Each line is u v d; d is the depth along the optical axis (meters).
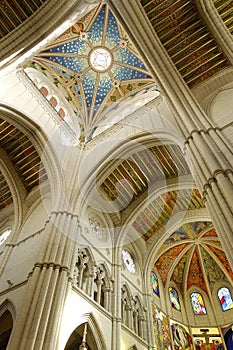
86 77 19.05
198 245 20.69
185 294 20.98
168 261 20.83
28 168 17.31
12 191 17.16
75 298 11.73
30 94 15.79
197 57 13.97
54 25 12.88
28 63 16.48
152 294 18.41
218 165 8.66
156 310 17.73
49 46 17.19
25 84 15.62
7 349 9.05
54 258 11.67
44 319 9.79
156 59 13.37
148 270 18.08
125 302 15.14
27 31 12.75
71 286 11.77
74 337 12.12
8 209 18.28
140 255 18.66
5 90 14.27
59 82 18.61
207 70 13.88
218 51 13.80
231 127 10.46
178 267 21.30
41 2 12.71
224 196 7.77
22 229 16.11
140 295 16.58
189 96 12.20
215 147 9.40
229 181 7.98
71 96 19.06
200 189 8.89
